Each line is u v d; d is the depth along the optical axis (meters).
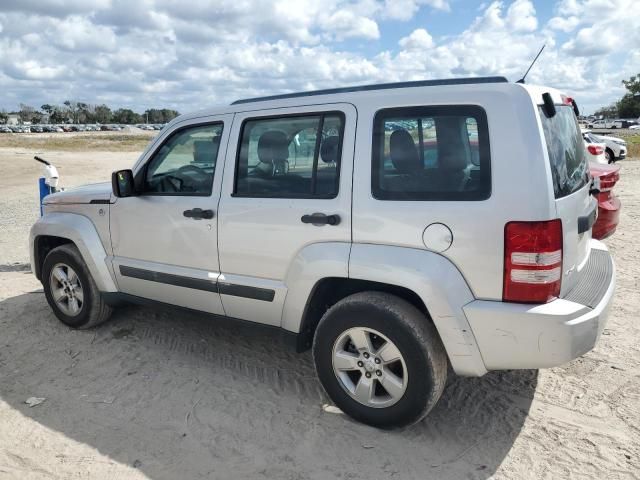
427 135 3.03
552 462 2.97
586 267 3.52
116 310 5.31
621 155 20.98
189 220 3.94
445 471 2.92
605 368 3.99
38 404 3.68
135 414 3.54
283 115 3.55
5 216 11.94
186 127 4.06
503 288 2.82
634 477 2.83
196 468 2.98
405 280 2.99
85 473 2.96
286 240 3.47
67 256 4.75
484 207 2.82
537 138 2.78
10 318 5.23
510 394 3.67
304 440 3.21
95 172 22.59
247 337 4.70
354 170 3.22
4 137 74.19
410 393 3.07
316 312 3.54
